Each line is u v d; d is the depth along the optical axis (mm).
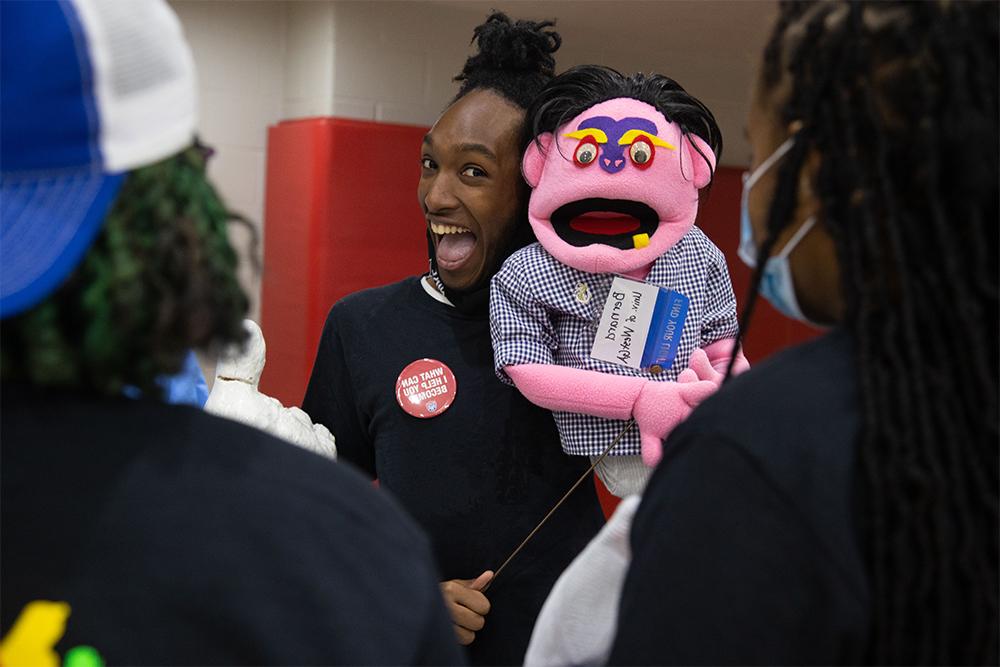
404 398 1522
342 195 2852
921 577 607
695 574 638
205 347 610
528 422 1503
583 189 1416
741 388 669
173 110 590
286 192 2939
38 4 559
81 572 545
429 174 1544
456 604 1437
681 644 638
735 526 628
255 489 578
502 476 1494
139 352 581
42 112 555
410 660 586
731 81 3586
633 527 710
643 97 1472
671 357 1451
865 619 603
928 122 622
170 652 542
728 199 3619
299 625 557
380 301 1633
